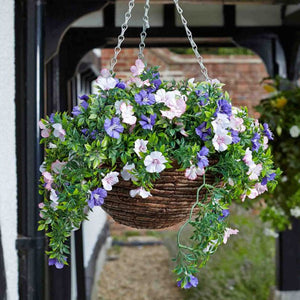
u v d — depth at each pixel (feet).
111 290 21.61
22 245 7.89
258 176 5.52
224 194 5.13
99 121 4.91
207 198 5.24
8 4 8.35
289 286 16.07
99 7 11.22
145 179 4.83
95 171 4.93
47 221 5.18
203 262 5.05
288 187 12.80
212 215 4.98
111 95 5.01
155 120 4.99
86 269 19.16
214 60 28.99
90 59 20.30
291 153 12.51
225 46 17.93
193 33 15.47
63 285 13.41
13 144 8.49
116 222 5.60
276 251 16.43
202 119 4.95
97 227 24.62
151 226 5.37
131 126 4.97
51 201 5.22
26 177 7.88
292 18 15.06
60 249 5.21
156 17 15.42
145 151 4.80
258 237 21.80
